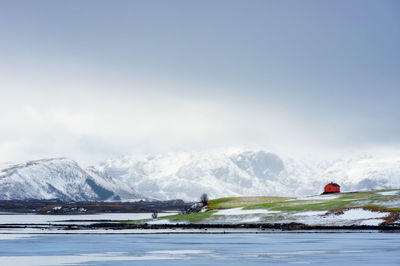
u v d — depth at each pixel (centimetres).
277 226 14450
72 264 7281
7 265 7194
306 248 9175
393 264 7100
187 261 7619
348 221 14125
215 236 12112
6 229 16188
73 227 16900
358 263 7200
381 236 11300
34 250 9181
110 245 10106
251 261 7562
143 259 7856
